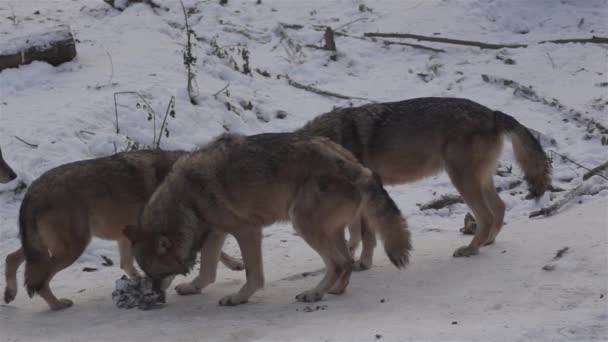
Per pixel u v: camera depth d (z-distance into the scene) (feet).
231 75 70.85
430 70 76.33
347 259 34.24
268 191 32.86
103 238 36.63
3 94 61.52
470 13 88.99
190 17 88.02
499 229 39.83
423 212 49.73
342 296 33.58
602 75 72.49
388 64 79.10
